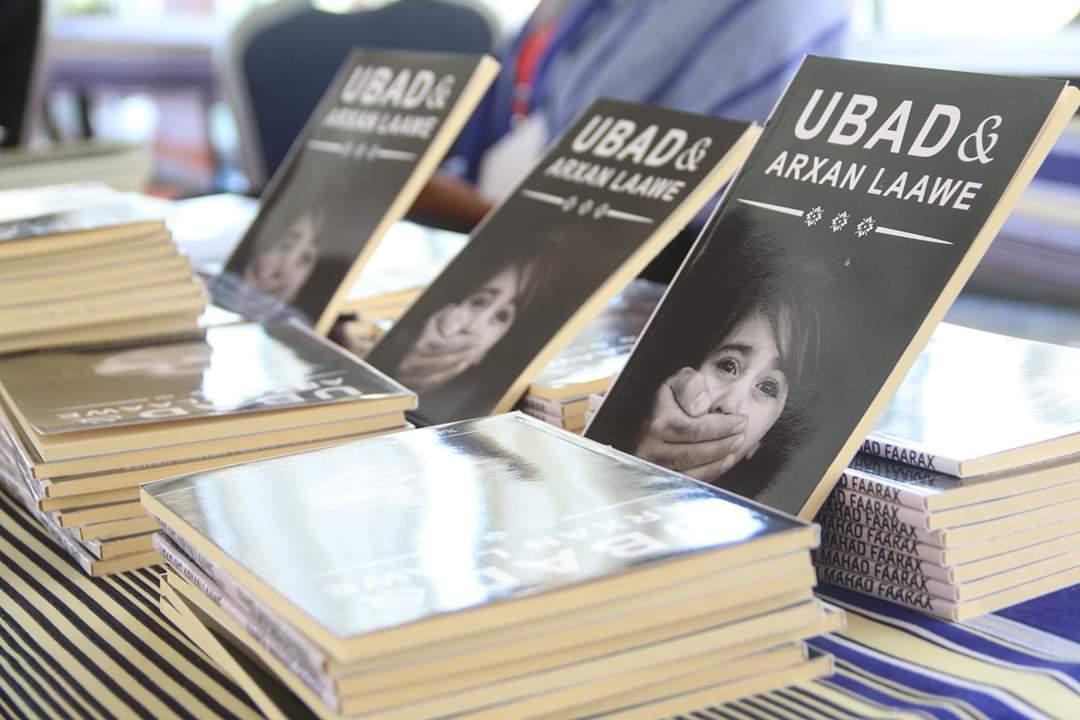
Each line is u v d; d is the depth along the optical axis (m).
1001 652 0.69
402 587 0.56
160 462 0.86
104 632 0.77
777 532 0.60
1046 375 0.88
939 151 0.80
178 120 6.12
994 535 0.72
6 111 3.25
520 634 0.56
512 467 0.72
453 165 3.24
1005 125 0.77
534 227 1.11
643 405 0.87
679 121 1.06
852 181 0.84
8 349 1.08
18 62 3.22
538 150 3.10
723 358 0.84
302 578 0.58
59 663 0.74
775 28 2.37
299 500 0.68
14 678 0.72
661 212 1.00
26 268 1.08
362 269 1.24
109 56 5.27
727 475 0.79
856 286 0.80
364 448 0.78
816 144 0.88
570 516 0.64
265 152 3.12
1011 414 0.80
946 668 0.67
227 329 1.15
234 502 0.69
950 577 0.71
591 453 0.74
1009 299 3.17
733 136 1.00
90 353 1.08
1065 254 3.01
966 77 0.81
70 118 6.12
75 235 1.10
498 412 0.99
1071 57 2.86
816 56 0.92
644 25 2.58
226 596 0.64
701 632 0.60
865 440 0.77
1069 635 0.70
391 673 0.53
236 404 0.90
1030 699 0.63
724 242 0.89
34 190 1.56
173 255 1.14
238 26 3.07
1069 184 2.94
